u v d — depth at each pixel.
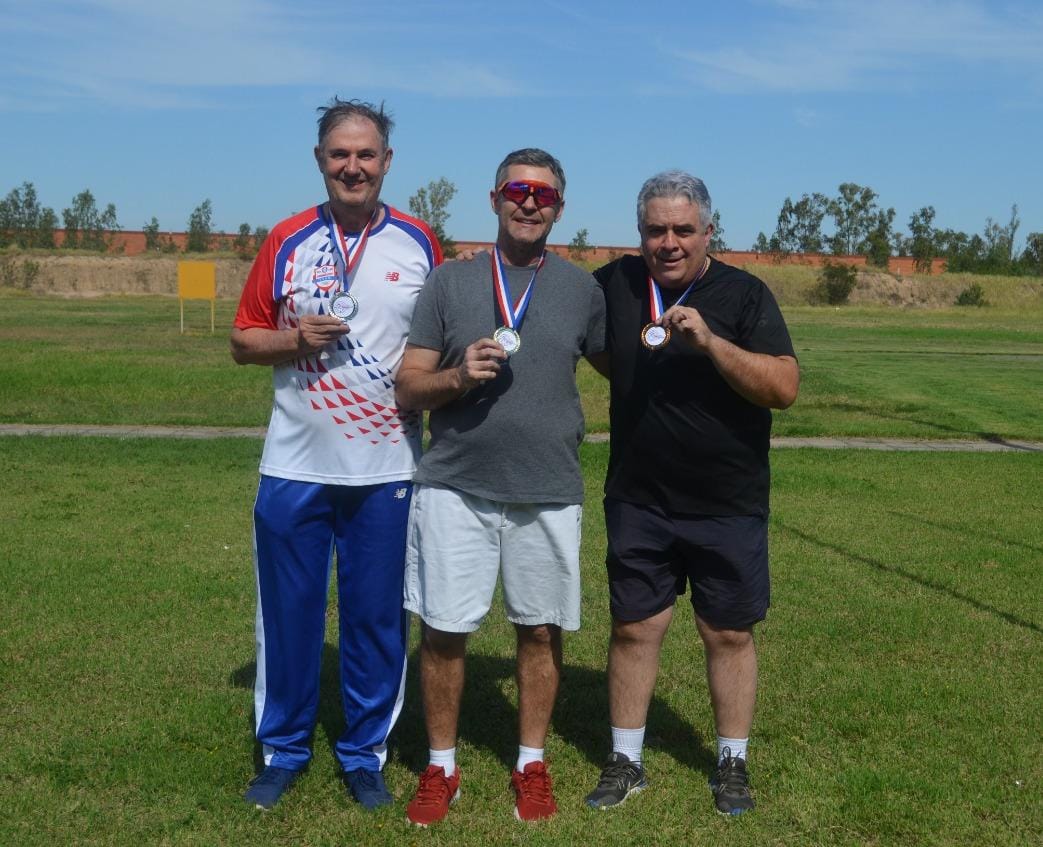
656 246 3.74
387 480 3.94
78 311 45.88
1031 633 5.99
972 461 12.33
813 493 10.12
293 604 3.99
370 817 3.81
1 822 3.71
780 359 3.74
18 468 10.73
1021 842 3.72
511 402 3.69
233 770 4.14
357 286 3.85
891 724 4.71
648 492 3.90
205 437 13.27
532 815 3.82
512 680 5.26
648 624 3.98
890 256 93.25
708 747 4.50
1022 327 49.00
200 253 76.56
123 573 6.88
